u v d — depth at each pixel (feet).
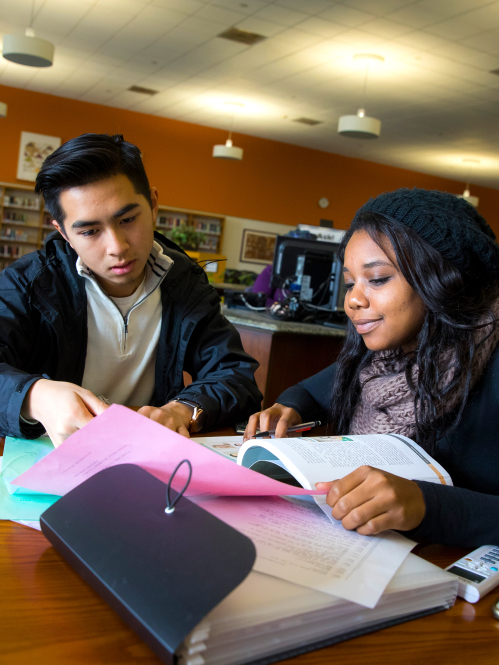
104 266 3.70
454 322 3.13
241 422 4.42
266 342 10.85
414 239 3.06
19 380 3.16
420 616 1.94
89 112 34.42
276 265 13.46
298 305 11.94
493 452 3.31
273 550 1.92
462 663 1.72
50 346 4.39
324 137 35.86
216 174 38.11
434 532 2.33
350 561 1.93
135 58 25.05
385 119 29.71
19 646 1.55
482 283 3.28
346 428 4.19
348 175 41.16
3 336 4.01
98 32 22.29
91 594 1.85
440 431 3.32
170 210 37.65
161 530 1.75
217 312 5.06
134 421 2.03
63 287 4.32
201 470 2.08
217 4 18.33
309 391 4.49
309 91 26.55
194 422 3.90
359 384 3.98
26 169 33.73
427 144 33.76
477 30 17.92
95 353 4.53
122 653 1.57
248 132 37.58
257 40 21.07
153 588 1.55
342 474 2.47
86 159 3.35
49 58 19.43
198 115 34.55
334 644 1.73
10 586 1.84
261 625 1.55
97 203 3.45
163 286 4.72
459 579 2.15
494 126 28.27
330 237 14.33
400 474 2.62
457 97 24.67
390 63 21.65
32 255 4.37
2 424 3.20
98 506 1.98
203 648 1.43
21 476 2.28
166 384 4.81
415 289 3.14
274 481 2.06
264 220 39.81
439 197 3.24
